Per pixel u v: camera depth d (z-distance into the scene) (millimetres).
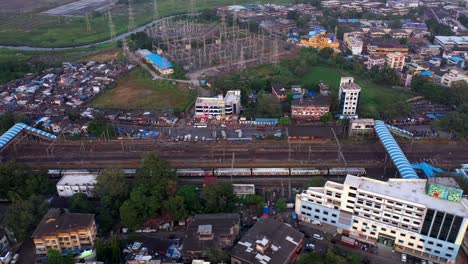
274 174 195125
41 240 143375
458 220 132625
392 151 194250
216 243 142375
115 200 166375
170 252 146250
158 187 165750
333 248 147250
